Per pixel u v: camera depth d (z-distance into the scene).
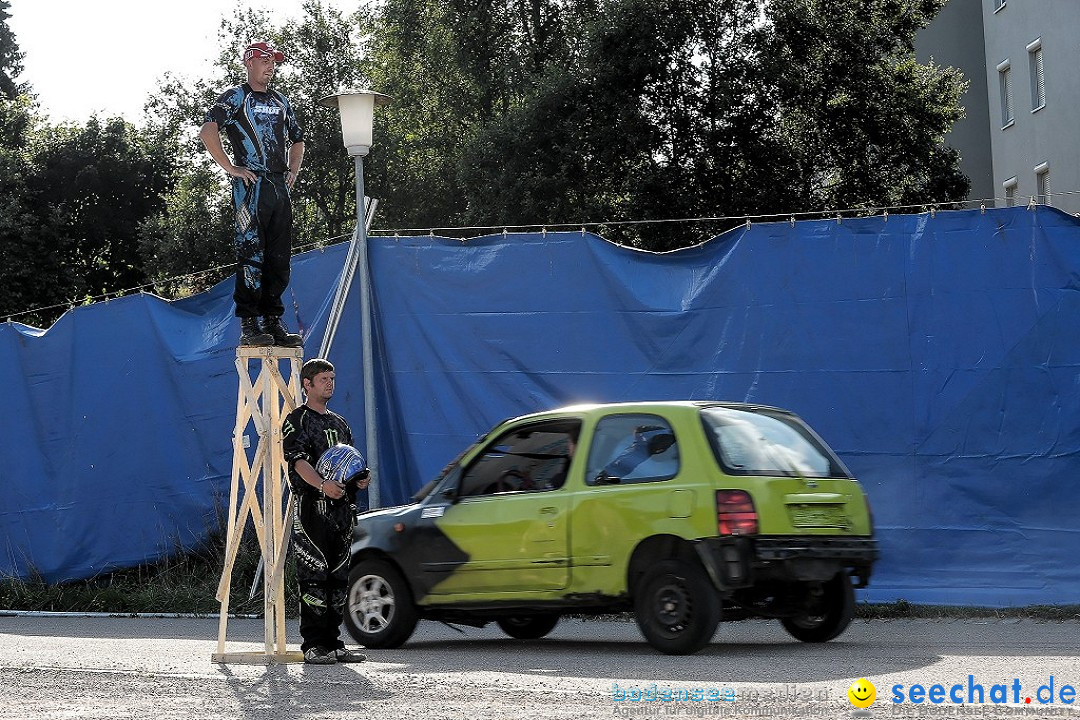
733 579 9.55
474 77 45.66
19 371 17.70
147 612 15.69
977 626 12.23
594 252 14.91
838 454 13.81
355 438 15.63
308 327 15.93
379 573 11.14
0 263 45.41
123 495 16.95
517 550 10.53
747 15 39.62
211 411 16.56
